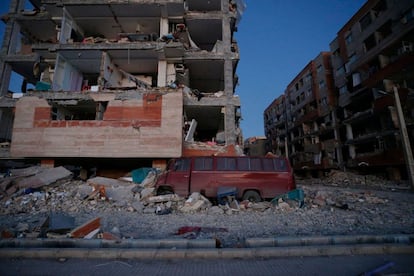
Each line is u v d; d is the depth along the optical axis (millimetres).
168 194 9570
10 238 4480
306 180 33938
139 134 14289
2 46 19828
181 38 18672
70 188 11695
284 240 4414
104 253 3924
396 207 8898
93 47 16781
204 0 20016
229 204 8812
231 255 3932
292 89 45500
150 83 19938
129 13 18719
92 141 14234
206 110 17797
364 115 25719
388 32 23688
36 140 14305
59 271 3400
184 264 3654
